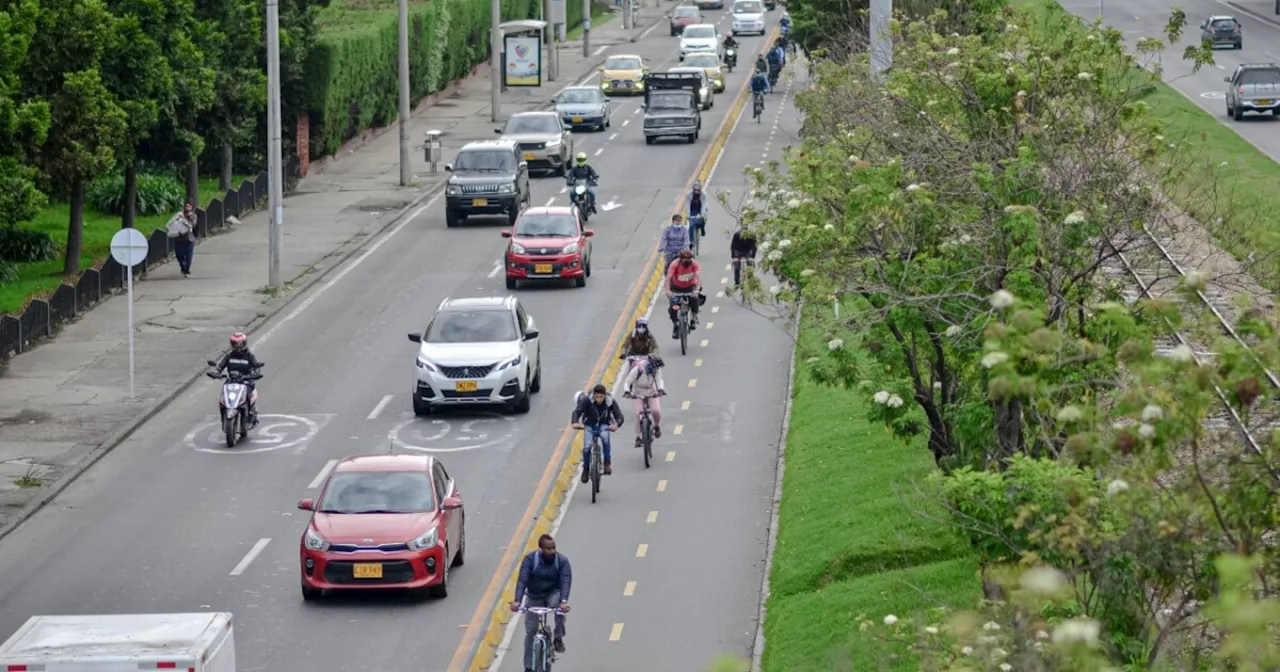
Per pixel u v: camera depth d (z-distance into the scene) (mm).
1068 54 34250
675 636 32000
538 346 51719
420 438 46531
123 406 49719
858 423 43188
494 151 80000
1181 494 18312
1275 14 154875
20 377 52844
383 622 33125
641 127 110938
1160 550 18531
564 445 45625
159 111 70250
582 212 77688
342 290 65812
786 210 33812
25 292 63375
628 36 166000
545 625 28703
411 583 33844
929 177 31922
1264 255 29391
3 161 55219
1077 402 24047
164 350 56188
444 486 36219
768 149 98938
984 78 32406
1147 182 33469
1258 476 17891
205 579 35938
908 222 29250
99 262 68062
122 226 73750
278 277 65250
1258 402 20922
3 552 38156
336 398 50781
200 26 73438
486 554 37281
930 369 31609
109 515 40625
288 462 44656
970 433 27391
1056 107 32000
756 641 31562
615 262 70250
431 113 117688
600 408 41000
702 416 48438
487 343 49125
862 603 30562
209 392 52000
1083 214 26172
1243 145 85938
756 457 44281
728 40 139375
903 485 36156
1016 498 21469
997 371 17688
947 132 32375
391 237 76625
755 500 40656
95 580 36062
